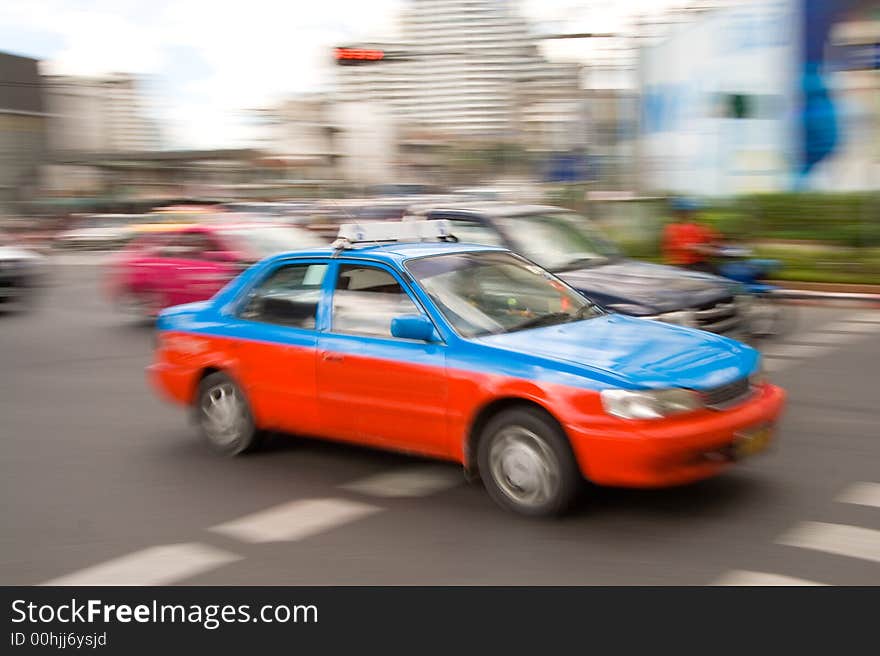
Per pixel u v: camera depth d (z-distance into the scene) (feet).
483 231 31.42
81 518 18.35
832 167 71.00
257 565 15.64
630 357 16.78
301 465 21.24
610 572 14.69
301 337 20.36
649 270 30.89
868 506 17.19
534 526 16.66
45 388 31.58
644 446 15.53
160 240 46.09
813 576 14.28
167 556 16.19
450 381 17.67
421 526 17.01
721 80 77.97
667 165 81.61
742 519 16.66
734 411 16.63
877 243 53.52
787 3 72.18
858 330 38.27
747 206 59.11
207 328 22.31
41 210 163.53
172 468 21.56
